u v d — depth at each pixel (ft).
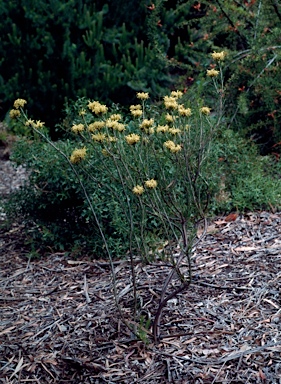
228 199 13.78
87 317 10.18
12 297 11.36
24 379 8.93
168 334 9.40
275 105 16.99
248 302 10.02
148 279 11.12
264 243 12.11
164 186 9.29
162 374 8.63
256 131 17.98
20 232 14.49
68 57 22.81
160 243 11.28
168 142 8.86
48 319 10.33
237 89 17.42
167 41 24.49
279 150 17.28
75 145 13.03
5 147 21.52
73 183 12.44
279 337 9.04
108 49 24.56
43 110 23.04
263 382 8.24
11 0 23.65
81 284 11.51
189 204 9.33
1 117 23.67
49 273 12.19
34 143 13.48
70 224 13.37
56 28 23.41
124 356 9.07
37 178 13.24
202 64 18.69
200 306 10.03
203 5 25.23
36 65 23.45
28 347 9.59
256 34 17.12
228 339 9.15
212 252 11.92
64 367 9.05
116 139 8.79
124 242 12.46
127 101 23.53
